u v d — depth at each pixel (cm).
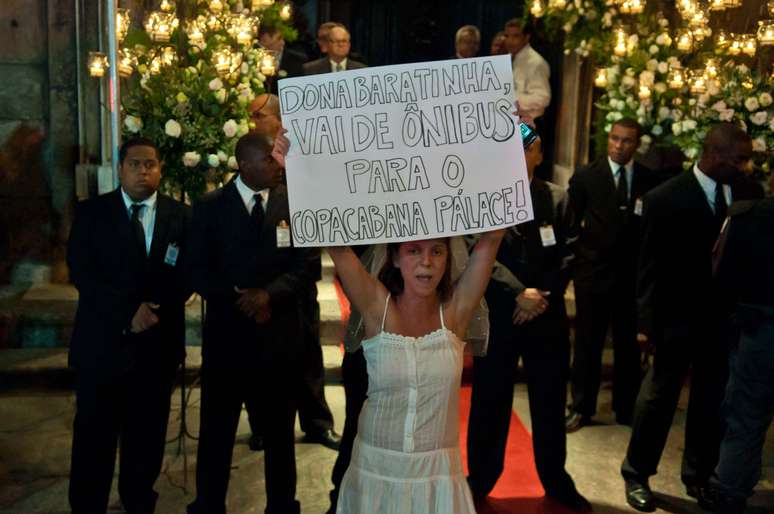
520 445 480
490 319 398
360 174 258
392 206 259
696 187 400
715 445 417
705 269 399
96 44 569
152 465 375
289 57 671
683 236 398
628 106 558
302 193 259
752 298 364
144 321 358
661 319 405
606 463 464
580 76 691
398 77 258
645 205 411
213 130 428
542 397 402
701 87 484
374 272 298
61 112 584
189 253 364
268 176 360
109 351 358
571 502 411
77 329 364
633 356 510
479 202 260
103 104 548
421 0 833
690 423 421
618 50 553
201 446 366
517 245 396
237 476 436
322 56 826
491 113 259
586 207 506
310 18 830
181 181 433
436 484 254
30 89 584
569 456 471
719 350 404
